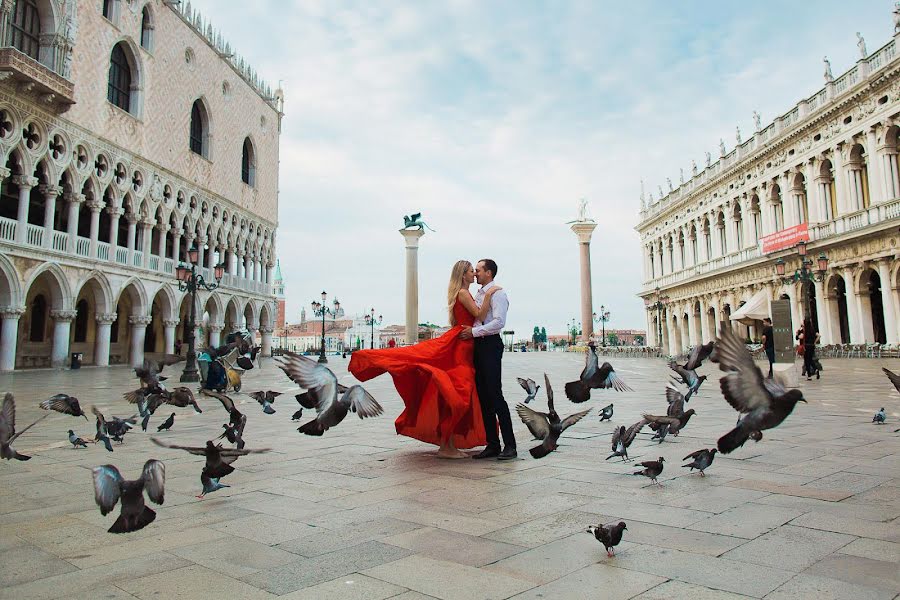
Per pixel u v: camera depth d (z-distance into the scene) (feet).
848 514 14.33
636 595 9.74
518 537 13.05
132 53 131.23
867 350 110.73
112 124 122.42
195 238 161.27
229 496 17.31
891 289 110.22
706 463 18.53
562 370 98.22
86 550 12.57
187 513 15.46
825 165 131.95
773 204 151.64
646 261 247.09
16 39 103.04
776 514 14.44
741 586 10.03
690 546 12.19
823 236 128.16
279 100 225.15
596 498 16.39
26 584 10.61
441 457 23.38
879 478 18.21
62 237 110.11
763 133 154.30
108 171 121.29
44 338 126.72
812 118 130.62
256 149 199.72
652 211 239.09
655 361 147.13
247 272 193.98
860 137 119.44
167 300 145.89
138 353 132.98
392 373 23.41
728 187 172.96
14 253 98.48
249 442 27.89
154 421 36.55
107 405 46.03
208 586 10.44
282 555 12.08
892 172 111.96
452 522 14.28
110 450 24.67
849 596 9.53
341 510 15.60
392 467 21.50
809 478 18.35
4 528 14.28
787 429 28.81
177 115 148.56
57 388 63.77
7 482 19.67
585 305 206.59
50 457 24.23
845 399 43.32
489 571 10.98
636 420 33.68
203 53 162.81
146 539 13.26
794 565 10.98
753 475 18.92
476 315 23.49
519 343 378.53
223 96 174.81
